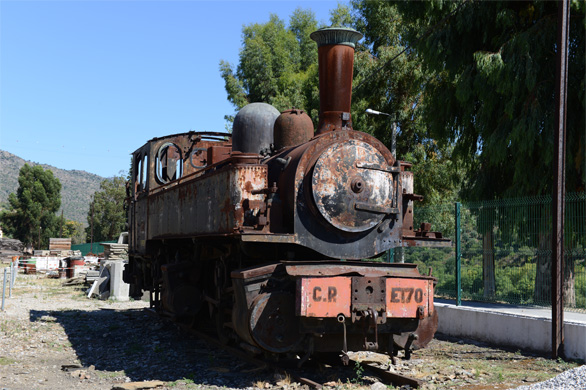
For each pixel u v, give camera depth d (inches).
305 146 291.7
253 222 277.0
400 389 247.9
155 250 463.5
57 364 309.6
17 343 371.2
